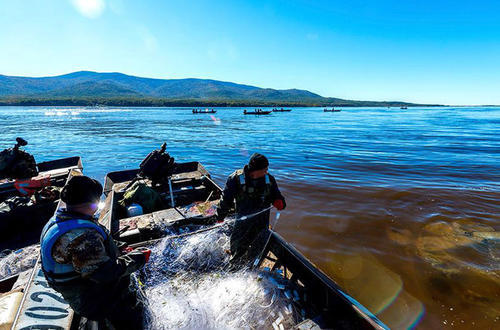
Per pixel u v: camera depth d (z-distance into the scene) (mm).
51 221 1804
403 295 4141
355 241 5711
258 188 3270
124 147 19156
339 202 7898
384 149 18172
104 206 5562
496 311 3766
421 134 27891
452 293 4148
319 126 39062
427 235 5906
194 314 2703
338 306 2590
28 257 4191
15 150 5254
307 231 6160
